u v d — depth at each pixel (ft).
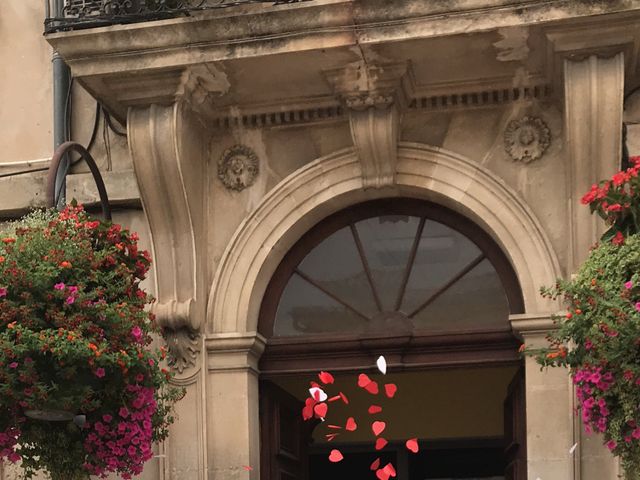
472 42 23.82
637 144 24.63
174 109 24.98
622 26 23.00
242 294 25.96
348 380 34.86
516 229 25.04
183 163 25.27
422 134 25.76
